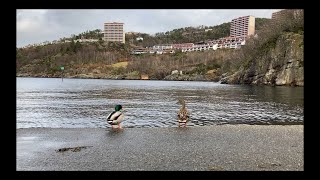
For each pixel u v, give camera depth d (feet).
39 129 62.85
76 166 35.68
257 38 423.64
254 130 61.05
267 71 349.61
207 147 45.85
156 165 36.09
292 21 353.51
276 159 38.86
